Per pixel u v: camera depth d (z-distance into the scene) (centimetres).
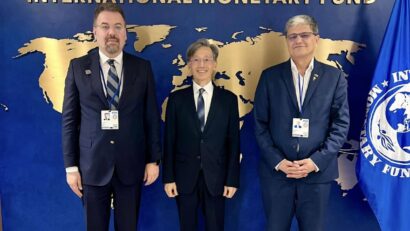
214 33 252
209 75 223
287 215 220
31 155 256
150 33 251
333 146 209
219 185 221
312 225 218
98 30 202
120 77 208
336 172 219
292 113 214
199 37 252
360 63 255
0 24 249
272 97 217
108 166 204
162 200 261
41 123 254
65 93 208
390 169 235
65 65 251
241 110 257
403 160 233
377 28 254
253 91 255
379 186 236
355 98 256
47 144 256
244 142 258
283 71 219
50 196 259
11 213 260
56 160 257
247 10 251
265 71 225
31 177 258
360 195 260
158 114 216
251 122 257
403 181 234
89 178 205
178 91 228
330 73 216
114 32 201
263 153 216
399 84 231
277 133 215
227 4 250
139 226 261
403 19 231
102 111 202
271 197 219
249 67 254
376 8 252
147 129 215
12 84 252
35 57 251
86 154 205
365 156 237
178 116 223
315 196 215
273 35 252
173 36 251
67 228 261
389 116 233
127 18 250
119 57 209
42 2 248
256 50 253
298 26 210
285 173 213
